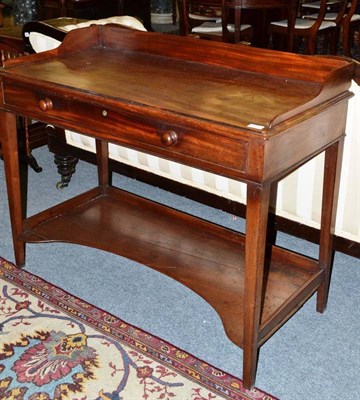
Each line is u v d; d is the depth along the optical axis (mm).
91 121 1732
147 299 2131
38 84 1805
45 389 1716
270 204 2238
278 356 1856
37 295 2135
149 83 1791
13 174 2107
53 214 2381
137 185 3043
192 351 1876
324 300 2033
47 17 4824
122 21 2605
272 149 1402
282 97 1652
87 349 1870
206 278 2020
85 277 2254
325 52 5070
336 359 1843
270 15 5164
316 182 2045
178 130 1525
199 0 4184
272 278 1992
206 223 2279
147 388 1722
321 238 1948
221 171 1479
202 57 1968
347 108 1739
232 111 1531
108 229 2311
